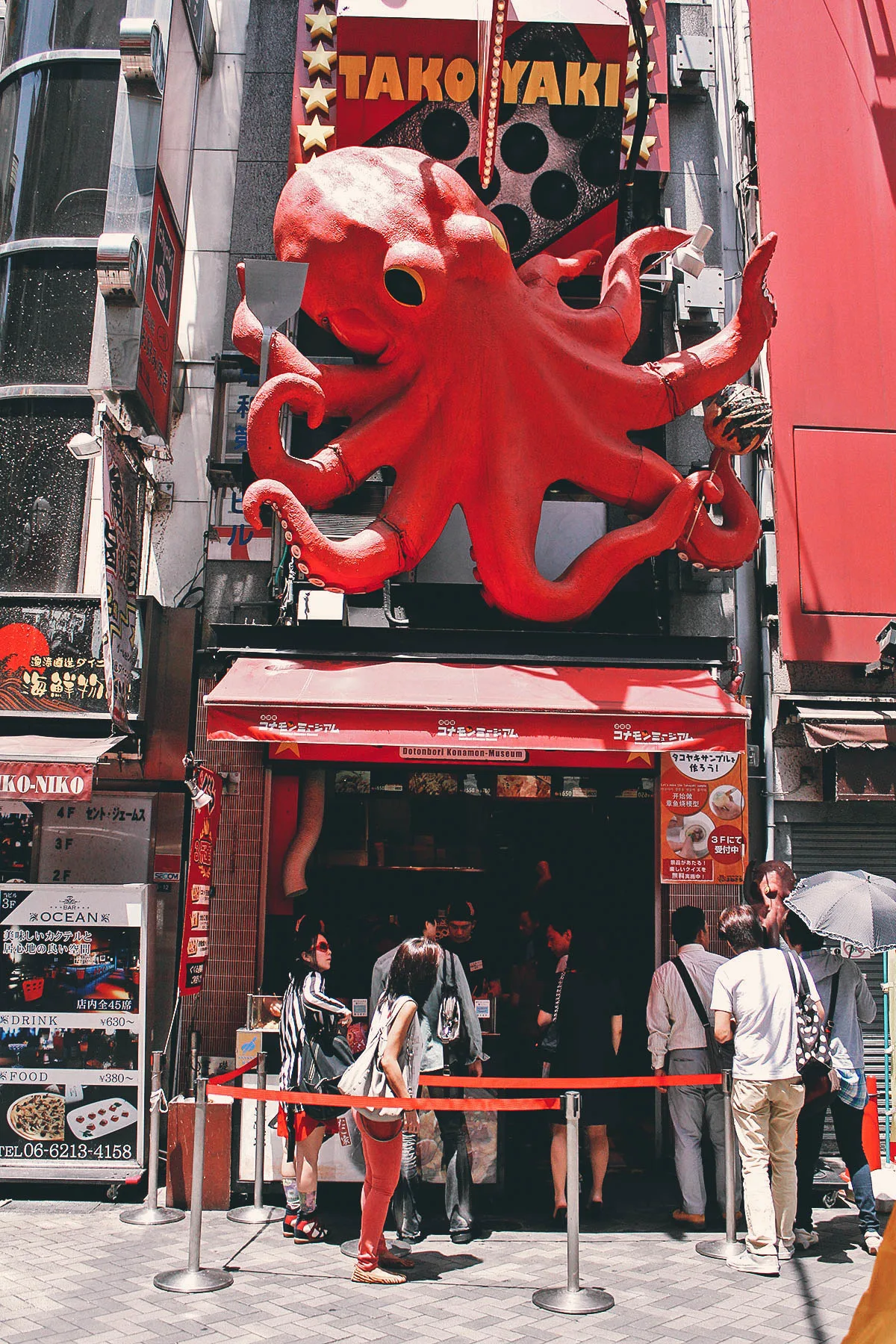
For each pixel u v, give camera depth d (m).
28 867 7.86
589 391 7.65
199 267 9.21
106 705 7.58
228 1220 6.34
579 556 8.11
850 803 8.46
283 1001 6.31
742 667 8.77
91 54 8.48
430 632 7.66
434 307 7.27
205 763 8.12
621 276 8.14
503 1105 5.29
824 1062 5.68
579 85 8.35
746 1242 5.67
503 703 6.91
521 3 8.20
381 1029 5.26
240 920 7.95
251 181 9.14
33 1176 6.55
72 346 8.16
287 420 8.54
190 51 8.88
